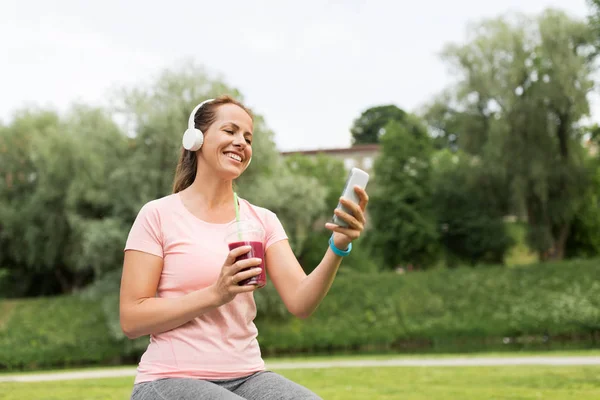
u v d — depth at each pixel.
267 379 2.53
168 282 2.60
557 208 37.91
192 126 2.80
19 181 39.69
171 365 2.50
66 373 19.22
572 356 16.03
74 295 35.06
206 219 2.72
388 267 46.09
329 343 30.11
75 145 32.38
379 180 46.41
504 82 37.19
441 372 13.25
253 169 30.02
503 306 31.23
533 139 37.38
